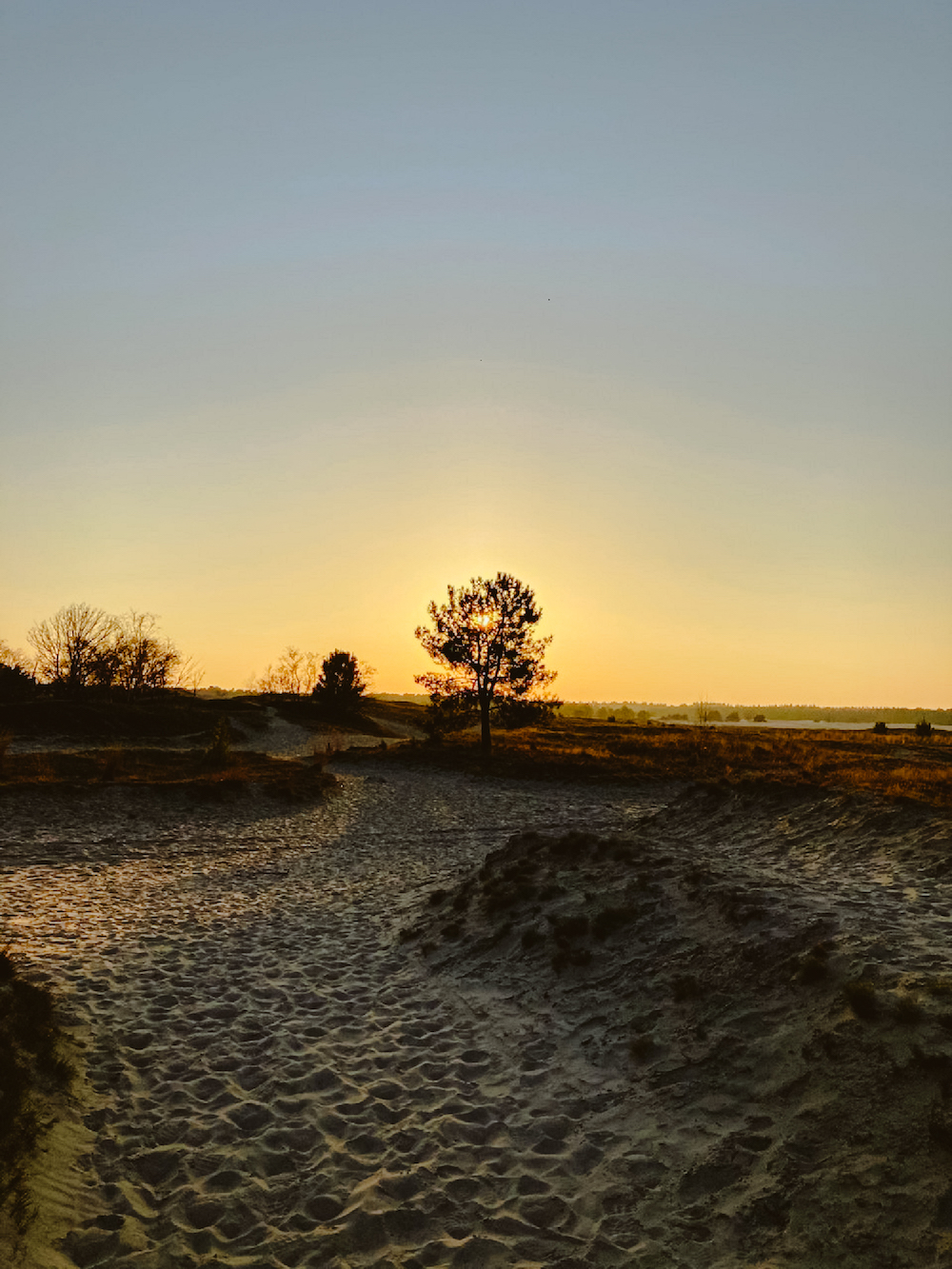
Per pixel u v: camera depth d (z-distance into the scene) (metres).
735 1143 5.82
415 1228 5.35
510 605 46.56
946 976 6.61
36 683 75.44
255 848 21.55
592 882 11.77
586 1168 6.02
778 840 14.15
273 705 84.31
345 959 11.77
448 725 46.91
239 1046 8.29
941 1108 5.21
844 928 7.98
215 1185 5.77
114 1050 7.93
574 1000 9.02
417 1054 8.23
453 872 18.16
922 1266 4.32
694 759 41.09
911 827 12.32
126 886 16.25
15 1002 8.10
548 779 36.25
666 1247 5.02
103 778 30.47
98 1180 5.75
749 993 7.65
